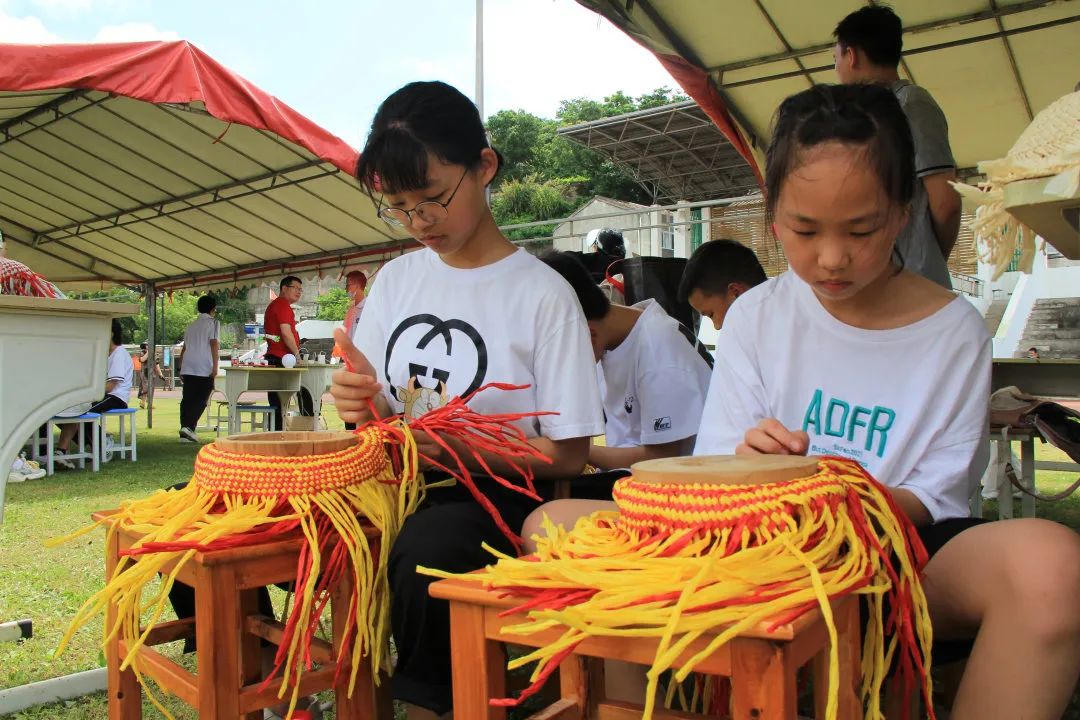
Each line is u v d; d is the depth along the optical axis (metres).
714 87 4.71
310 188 7.30
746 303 1.31
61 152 7.43
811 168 0.92
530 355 1.42
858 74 2.40
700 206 8.29
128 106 6.18
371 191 1.32
